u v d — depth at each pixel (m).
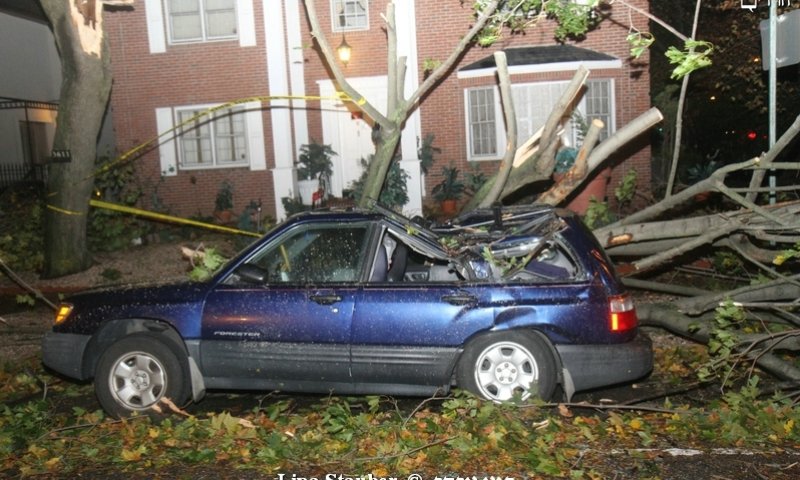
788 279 6.96
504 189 10.27
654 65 22.25
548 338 5.69
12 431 5.55
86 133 13.09
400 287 5.83
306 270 6.00
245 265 6.02
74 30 12.50
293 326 5.86
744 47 17.42
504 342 5.68
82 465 5.06
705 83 20.28
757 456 4.94
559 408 5.68
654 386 6.72
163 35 17.89
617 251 8.93
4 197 18.56
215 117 18.11
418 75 17.48
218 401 6.61
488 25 11.16
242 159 18.23
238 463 5.02
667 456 4.95
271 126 17.81
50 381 7.47
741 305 6.29
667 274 10.63
